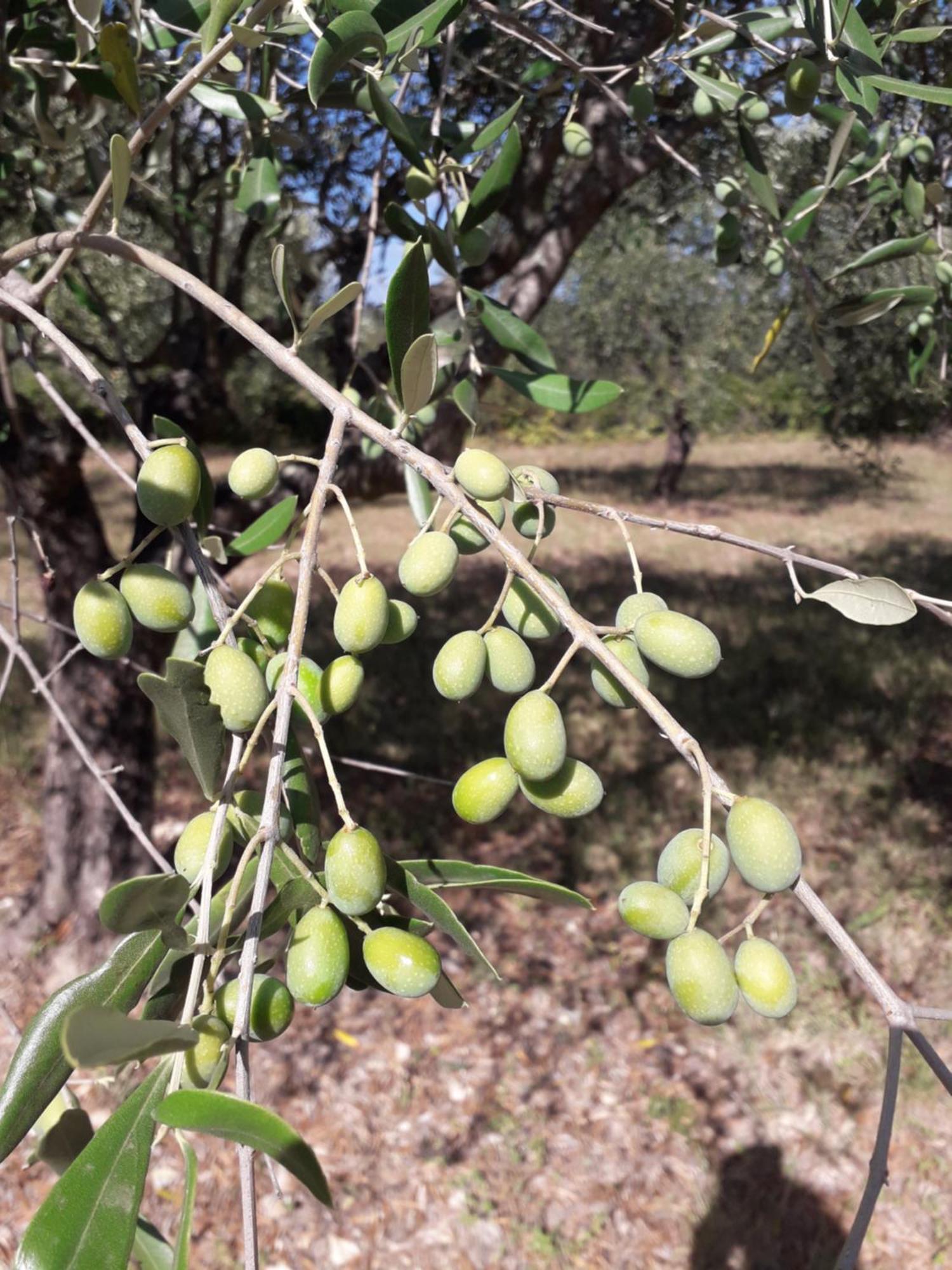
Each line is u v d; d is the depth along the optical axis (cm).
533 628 105
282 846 90
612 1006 488
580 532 1700
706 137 412
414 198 163
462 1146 409
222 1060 71
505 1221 378
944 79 238
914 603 94
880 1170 65
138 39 154
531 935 543
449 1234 372
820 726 799
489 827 650
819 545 1527
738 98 183
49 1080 81
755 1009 79
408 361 92
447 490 88
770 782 699
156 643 475
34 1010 458
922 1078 432
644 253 1502
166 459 100
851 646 1023
